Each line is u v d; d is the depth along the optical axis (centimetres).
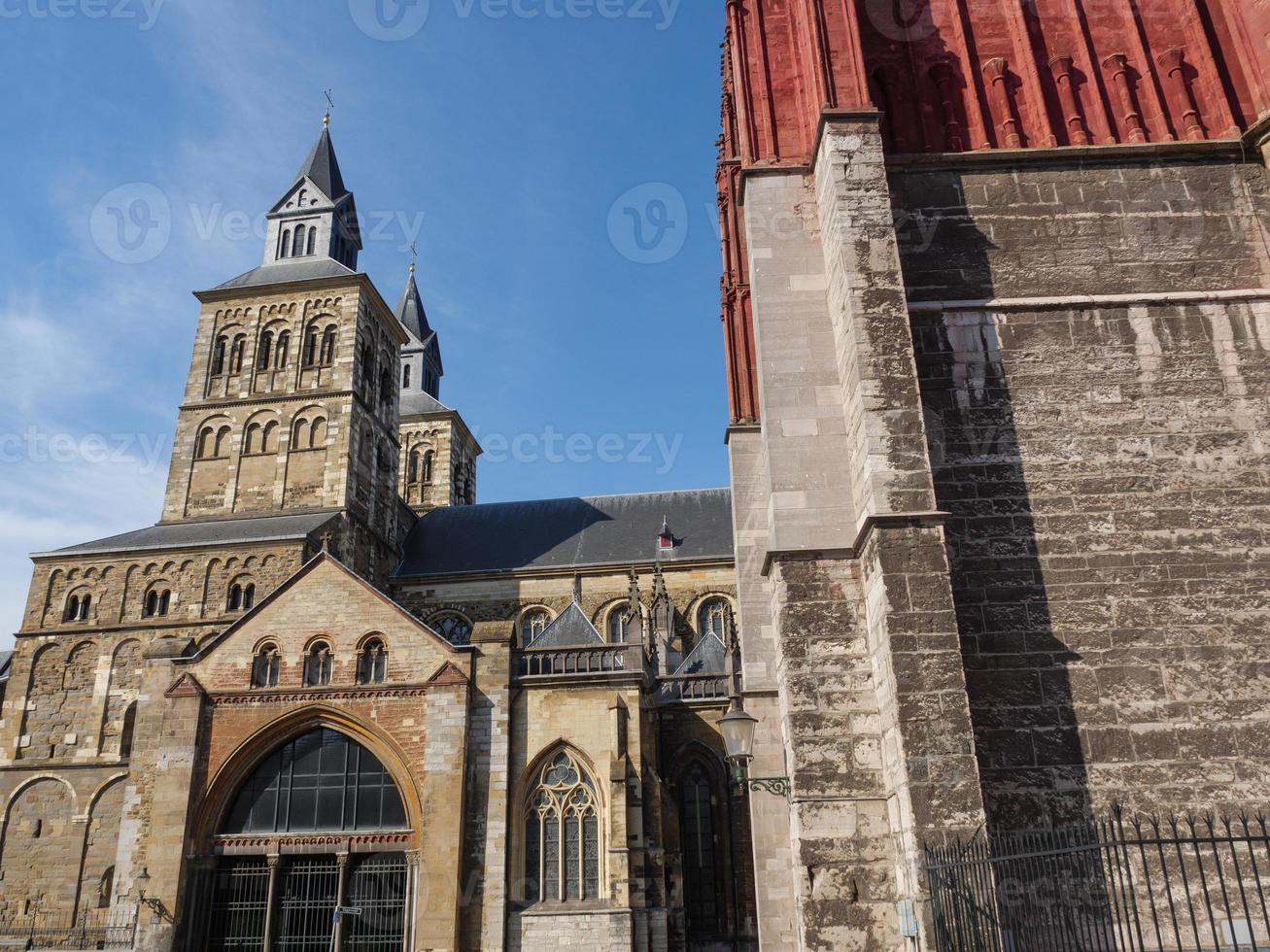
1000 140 2089
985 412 1847
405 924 3494
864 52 2178
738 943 4116
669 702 4484
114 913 3672
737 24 2312
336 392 6047
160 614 5188
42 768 4869
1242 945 1501
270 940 3559
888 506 1692
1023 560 1750
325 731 3828
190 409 6184
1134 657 1681
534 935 3419
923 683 1584
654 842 3675
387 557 6238
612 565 5912
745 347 2948
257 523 5597
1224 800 1589
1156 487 1789
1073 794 1602
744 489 2777
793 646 1784
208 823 3691
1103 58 2158
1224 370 1862
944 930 1420
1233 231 1978
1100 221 1988
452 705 3709
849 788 1691
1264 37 2080
